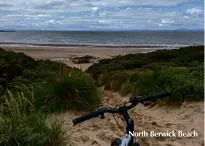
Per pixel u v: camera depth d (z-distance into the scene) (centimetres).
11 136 465
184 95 808
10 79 1106
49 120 567
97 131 631
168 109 789
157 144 564
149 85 941
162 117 746
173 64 1897
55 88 767
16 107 643
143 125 679
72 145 548
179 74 1023
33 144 467
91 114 249
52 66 1339
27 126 503
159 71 1004
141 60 2353
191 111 748
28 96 770
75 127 652
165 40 12925
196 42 11338
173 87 850
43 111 720
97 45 8556
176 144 564
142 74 1112
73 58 4428
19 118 545
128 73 1212
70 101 759
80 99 770
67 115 723
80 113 748
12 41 11281
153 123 689
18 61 1257
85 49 6531
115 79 1196
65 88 767
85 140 578
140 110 820
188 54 2270
